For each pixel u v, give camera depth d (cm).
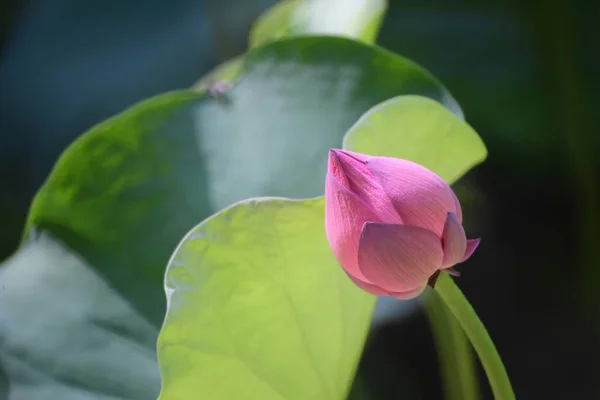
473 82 242
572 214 237
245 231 117
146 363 133
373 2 153
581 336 221
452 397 143
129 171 139
